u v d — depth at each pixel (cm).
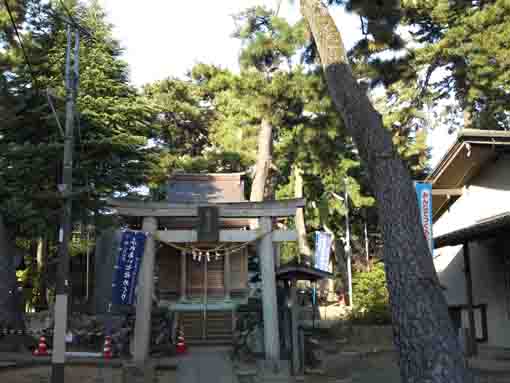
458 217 1944
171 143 3650
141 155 2275
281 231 1518
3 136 2173
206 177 2539
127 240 1445
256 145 2595
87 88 2209
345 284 3575
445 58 2161
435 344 676
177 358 1534
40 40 2162
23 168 2031
